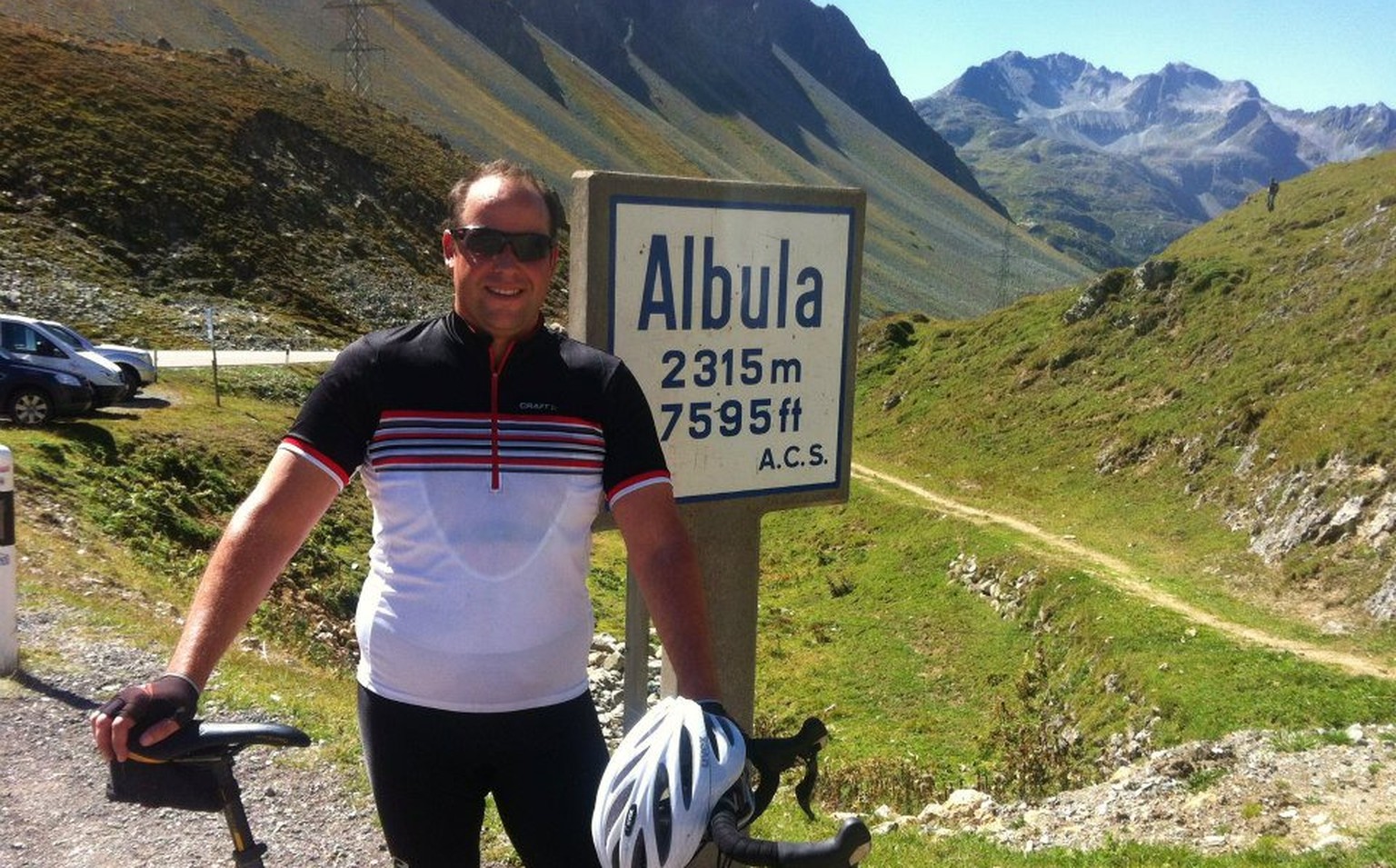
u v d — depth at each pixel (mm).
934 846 8383
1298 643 20938
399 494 2574
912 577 32375
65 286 47219
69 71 66875
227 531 2471
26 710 7137
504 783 2656
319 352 48906
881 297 171375
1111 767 17375
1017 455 42938
